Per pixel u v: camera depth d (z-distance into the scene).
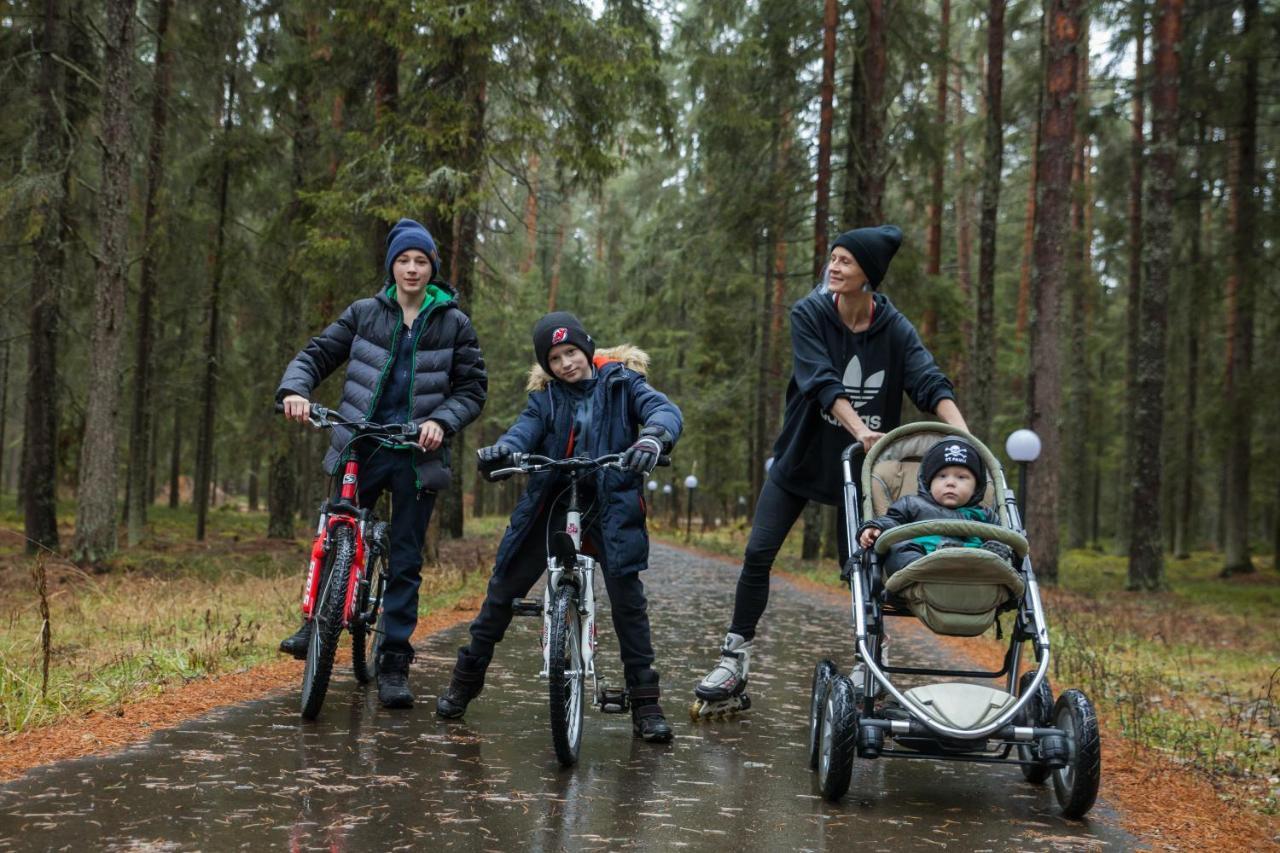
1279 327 20.55
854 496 4.50
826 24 18.88
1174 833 3.67
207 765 3.84
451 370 5.29
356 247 13.43
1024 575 4.11
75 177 15.06
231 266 19.34
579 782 3.92
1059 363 17.09
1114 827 3.71
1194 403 28.64
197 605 8.65
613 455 4.38
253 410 21.45
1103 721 5.97
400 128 13.05
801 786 4.08
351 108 15.23
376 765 3.97
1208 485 40.28
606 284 44.44
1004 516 4.21
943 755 3.80
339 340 5.25
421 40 12.45
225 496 46.03
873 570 4.23
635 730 4.81
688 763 4.35
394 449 5.15
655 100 14.88
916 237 30.98
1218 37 19.22
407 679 5.44
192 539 21.56
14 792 3.43
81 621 7.72
